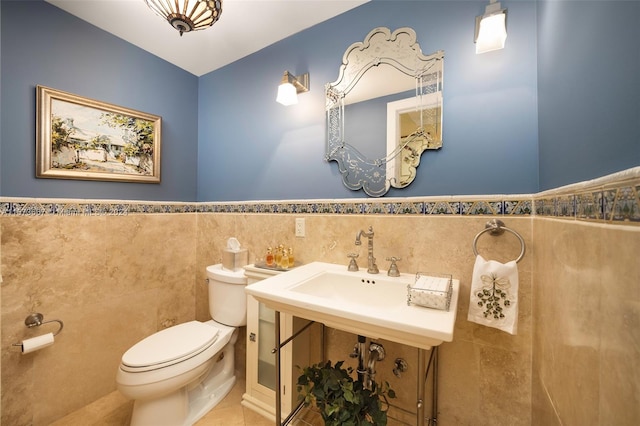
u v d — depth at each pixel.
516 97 1.04
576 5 0.64
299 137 1.59
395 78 1.29
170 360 1.21
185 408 1.34
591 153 0.55
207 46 1.72
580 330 0.57
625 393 0.40
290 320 1.33
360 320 0.81
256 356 1.46
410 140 1.25
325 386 1.01
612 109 0.47
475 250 1.01
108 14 1.44
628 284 0.39
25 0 1.29
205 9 1.10
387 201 1.29
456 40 1.16
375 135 1.34
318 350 1.46
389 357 1.26
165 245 1.85
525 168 1.03
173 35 1.62
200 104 2.07
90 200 1.49
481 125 1.11
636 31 0.40
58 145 1.38
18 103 1.27
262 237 1.71
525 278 1.02
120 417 1.39
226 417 1.41
